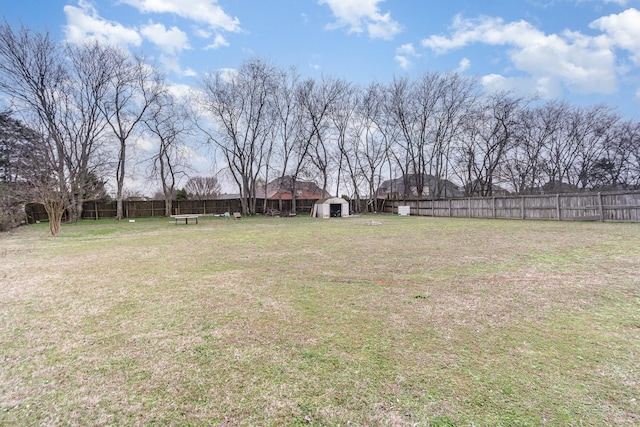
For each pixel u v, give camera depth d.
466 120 25.22
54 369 2.16
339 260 5.89
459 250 6.73
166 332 2.74
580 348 2.32
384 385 1.90
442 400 1.74
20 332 2.79
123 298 3.76
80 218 21.91
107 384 1.97
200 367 2.15
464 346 2.38
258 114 25.12
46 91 19.05
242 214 25.42
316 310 3.22
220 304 3.46
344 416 1.64
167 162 24.44
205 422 1.61
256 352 2.35
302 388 1.89
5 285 4.46
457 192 28.92
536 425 1.53
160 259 6.38
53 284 4.49
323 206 23.00
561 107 23.22
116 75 21.16
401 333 2.62
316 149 26.84
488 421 1.57
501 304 3.29
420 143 27.33
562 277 4.32
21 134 20.45
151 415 1.68
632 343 2.38
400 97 26.98
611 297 3.44
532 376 1.96
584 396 1.75
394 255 6.31
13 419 1.66
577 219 13.80
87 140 20.80
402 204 26.73
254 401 1.78
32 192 12.56
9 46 17.59
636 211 11.85
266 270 5.16
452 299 3.48
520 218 16.53
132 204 24.52
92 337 2.67
